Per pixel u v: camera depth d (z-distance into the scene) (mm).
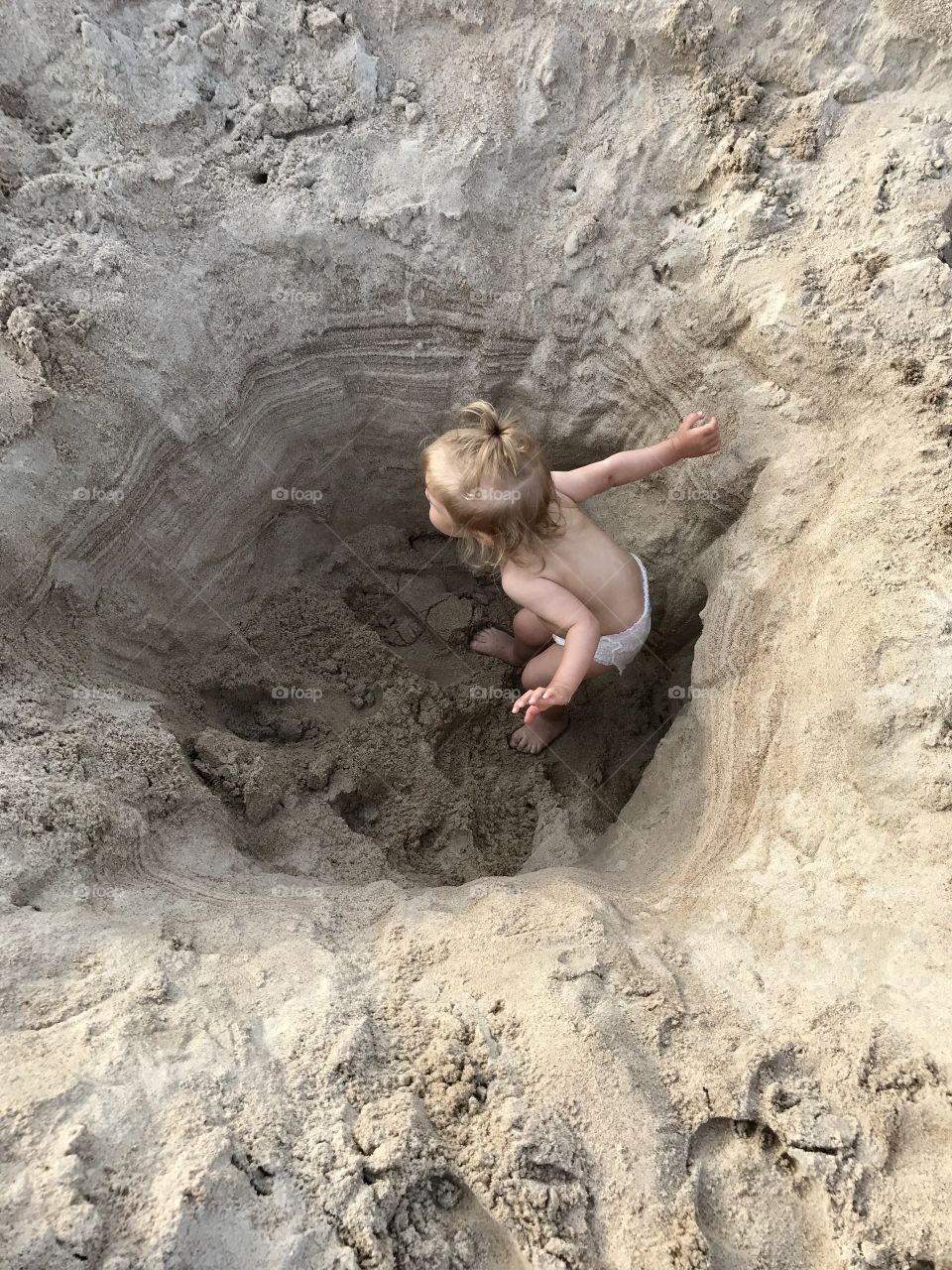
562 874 2166
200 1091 1457
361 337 2838
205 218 2635
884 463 2271
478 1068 1587
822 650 2115
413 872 2652
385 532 3373
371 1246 1337
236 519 2896
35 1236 1226
